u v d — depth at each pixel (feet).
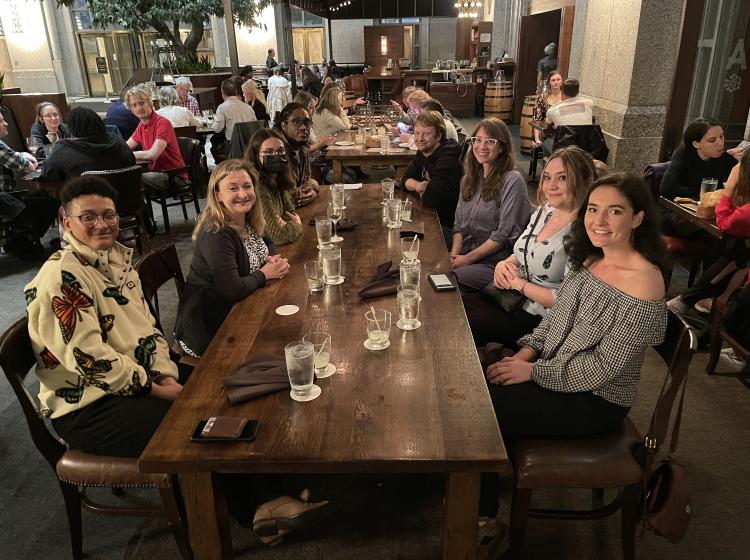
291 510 5.40
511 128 34.60
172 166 16.76
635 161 18.13
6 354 4.80
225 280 6.53
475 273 8.70
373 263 7.51
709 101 16.38
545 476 4.96
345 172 20.15
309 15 60.03
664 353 4.99
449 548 4.48
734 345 7.88
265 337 5.54
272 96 33.09
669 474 4.88
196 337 6.98
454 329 5.60
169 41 37.55
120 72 55.06
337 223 9.10
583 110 19.51
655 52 16.96
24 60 51.78
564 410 5.23
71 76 53.93
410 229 8.96
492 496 5.50
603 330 5.08
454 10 37.01
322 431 4.11
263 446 3.97
